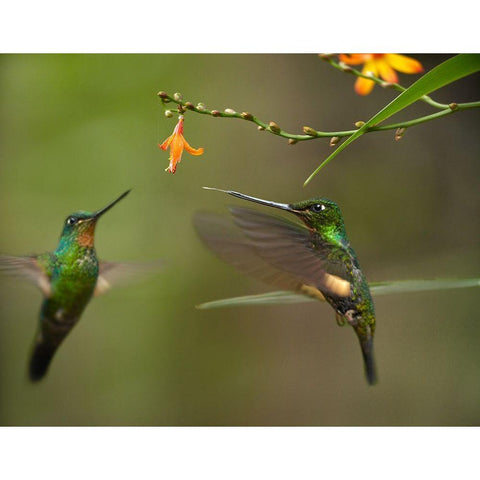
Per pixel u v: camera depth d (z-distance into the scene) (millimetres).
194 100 4035
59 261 2896
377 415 3818
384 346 3896
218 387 4016
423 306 3926
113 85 4066
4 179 4066
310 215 2811
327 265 2809
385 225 3934
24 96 4070
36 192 4086
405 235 3920
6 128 4082
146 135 4070
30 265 2896
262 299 2793
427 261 3887
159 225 4078
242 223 2797
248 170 4023
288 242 2801
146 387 4082
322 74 4039
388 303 3949
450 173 3982
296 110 4020
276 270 2814
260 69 4062
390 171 4004
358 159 4027
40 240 4039
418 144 4027
